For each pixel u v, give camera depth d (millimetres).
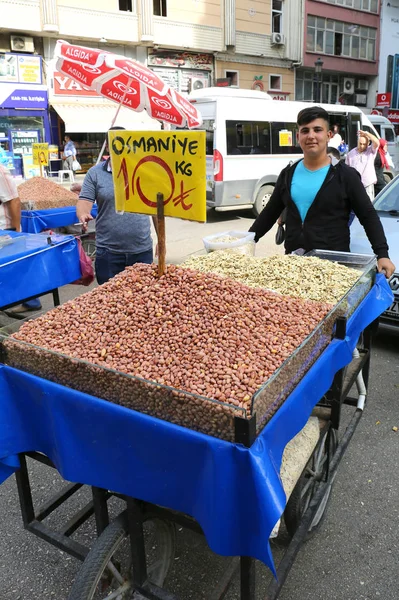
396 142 16141
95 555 1637
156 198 1948
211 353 1669
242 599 1559
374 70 27016
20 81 17062
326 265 2582
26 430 1901
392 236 4598
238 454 1359
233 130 10195
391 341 4625
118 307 1957
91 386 1682
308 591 2080
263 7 21469
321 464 2242
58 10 16953
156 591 1723
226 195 10383
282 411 1530
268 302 1998
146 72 5480
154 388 1521
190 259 2756
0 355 1876
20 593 2107
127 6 18422
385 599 2041
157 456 1540
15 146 17531
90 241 6684
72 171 17438
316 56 24047
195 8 19609
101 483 1680
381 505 2580
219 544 1425
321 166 3055
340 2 24312
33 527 2006
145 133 1886
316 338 1879
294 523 2000
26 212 6059
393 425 3285
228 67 21203
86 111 17844
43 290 4223
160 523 1940
